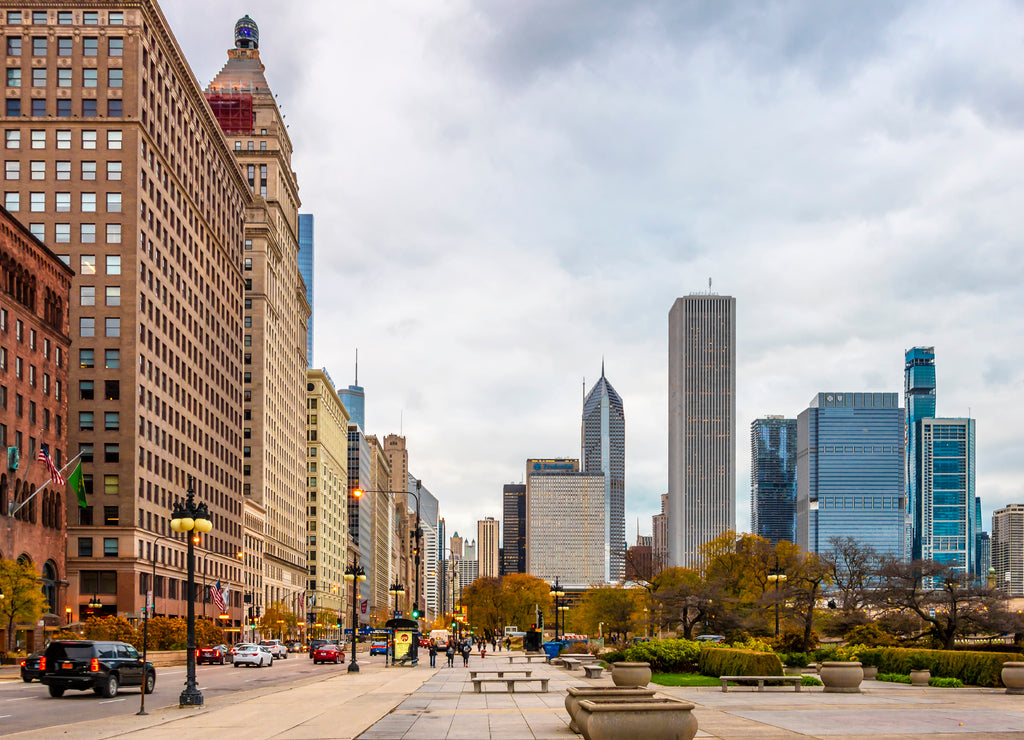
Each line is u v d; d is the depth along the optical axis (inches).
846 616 3230.8
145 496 4195.4
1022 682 1541.6
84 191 4146.2
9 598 2810.0
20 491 3243.1
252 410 6702.8
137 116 4175.7
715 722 1096.2
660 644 1984.5
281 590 7268.7
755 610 3740.2
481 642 4411.9
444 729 1035.9
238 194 6127.0
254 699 1521.9
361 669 2861.7
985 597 2984.7
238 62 7731.3
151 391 4311.0
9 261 3235.7
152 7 4330.7
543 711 1266.0
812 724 1073.5
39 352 3449.8
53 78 4183.1
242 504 5974.4
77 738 968.3
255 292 6801.2
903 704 1352.1
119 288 4114.2
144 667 1253.7
